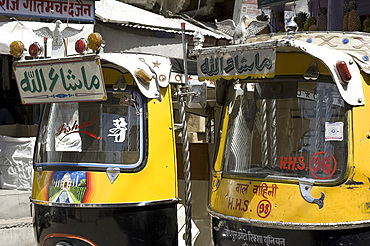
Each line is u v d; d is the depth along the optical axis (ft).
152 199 14.02
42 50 14.62
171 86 16.11
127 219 13.75
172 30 27.58
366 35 12.64
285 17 23.63
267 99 13.16
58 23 14.40
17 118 28.50
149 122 14.25
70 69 13.51
